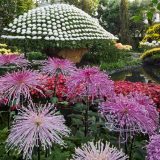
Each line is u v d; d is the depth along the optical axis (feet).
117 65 40.98
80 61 37.99
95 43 38.93
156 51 49.21
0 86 5.88
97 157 4.21
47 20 34.96
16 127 4.94
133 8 96.12
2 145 7.35
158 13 6.93
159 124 6.75
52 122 4.96
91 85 6.57
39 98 9.16
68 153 6.59
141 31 93.50
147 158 5.19
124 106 5.57
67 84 7.17
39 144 5.08
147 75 38.29
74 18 36.01
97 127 7.88
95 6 100.01
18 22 35.01
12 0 55.72
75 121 8.41
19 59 7.54
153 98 10.99
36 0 75.51
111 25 100.12
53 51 35.81
